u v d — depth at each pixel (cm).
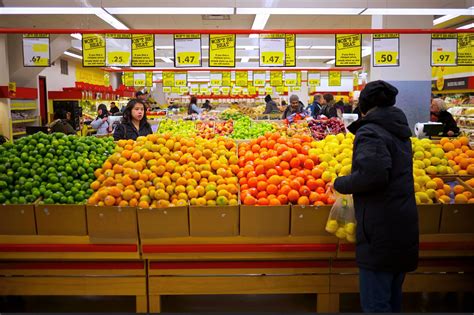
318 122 664
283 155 371
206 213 336
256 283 353
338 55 781
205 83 2827
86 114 1728
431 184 359
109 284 354
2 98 1227
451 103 1406
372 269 268
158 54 1969
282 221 338
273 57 783
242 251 342
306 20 1360
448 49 788
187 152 386
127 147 402
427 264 361
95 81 2728
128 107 554
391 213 264
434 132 659
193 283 352
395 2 910
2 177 358
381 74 966
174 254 343
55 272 353
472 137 1059
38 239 344
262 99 3022
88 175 373
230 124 802
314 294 394
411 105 969
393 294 287
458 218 345
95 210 338
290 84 1812
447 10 906
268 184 354
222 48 764
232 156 395
